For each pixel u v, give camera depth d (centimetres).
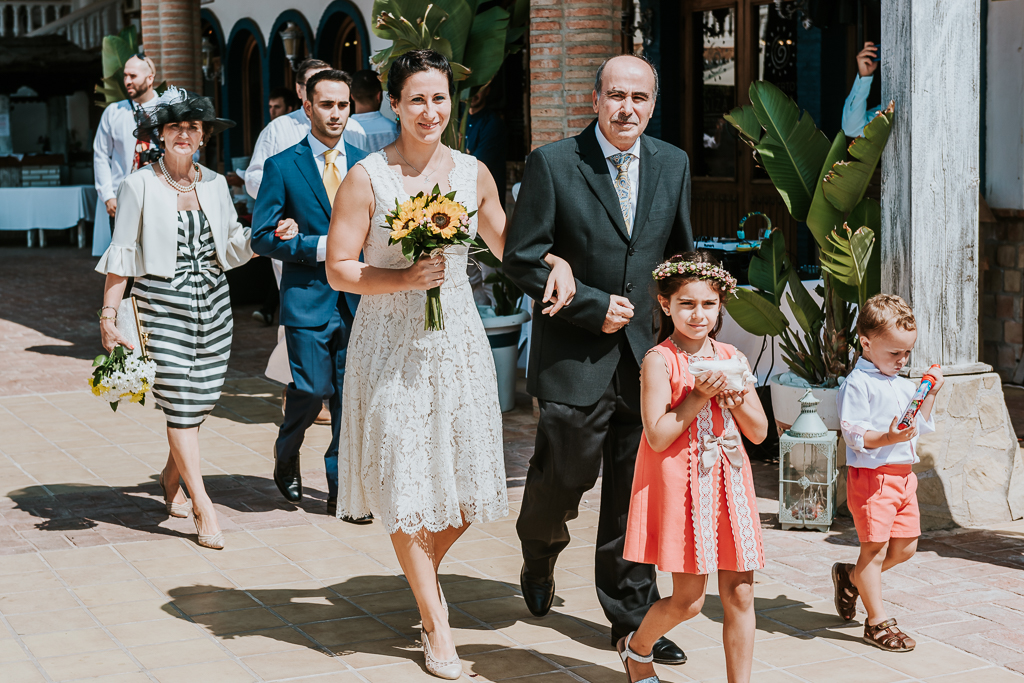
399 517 390
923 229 555
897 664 402
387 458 396
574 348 407
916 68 547
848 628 435
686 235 420
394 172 403
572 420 405
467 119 904
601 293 396
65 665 405
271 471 680
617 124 399
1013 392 825
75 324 1239
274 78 1659
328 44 1468
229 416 829
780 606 458
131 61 953
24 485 647
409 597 475
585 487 418
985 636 425
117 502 613
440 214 380
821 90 961
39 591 480
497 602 469
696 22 1100
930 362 562
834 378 611
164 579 496
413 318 398
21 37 2225
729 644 353
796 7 962
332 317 578
